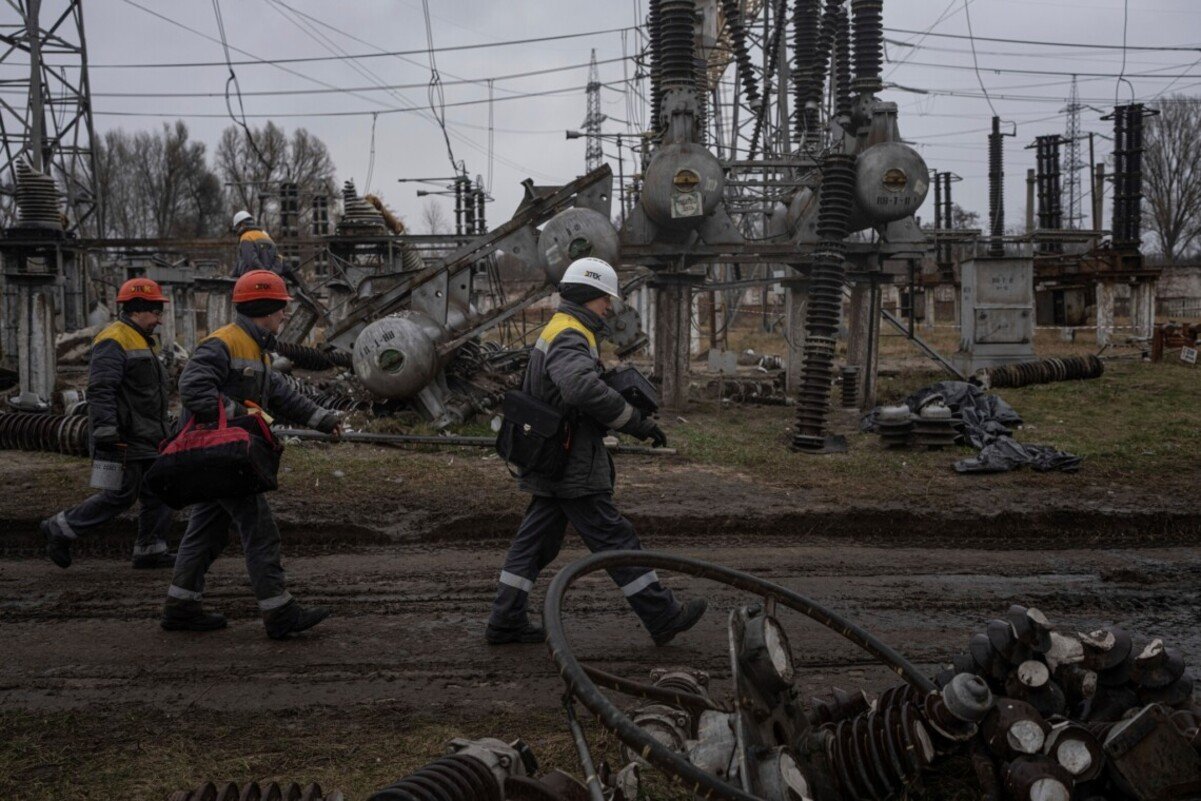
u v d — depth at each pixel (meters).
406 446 11.60
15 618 6.27
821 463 10.90
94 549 7.88
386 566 7.48
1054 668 3.72
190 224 78.50
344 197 20.19
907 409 11.91
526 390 5.64
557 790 3.11
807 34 18.23
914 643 5.86
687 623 5.68
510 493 9.16
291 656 5.62
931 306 35.59
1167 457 10.98
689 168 13.62
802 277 17.55
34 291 14.36
